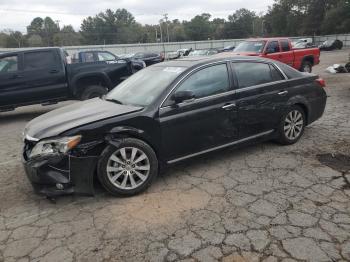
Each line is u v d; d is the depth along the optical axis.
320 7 66.12
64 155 3.83
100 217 3.77
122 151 4.07
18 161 5.74
